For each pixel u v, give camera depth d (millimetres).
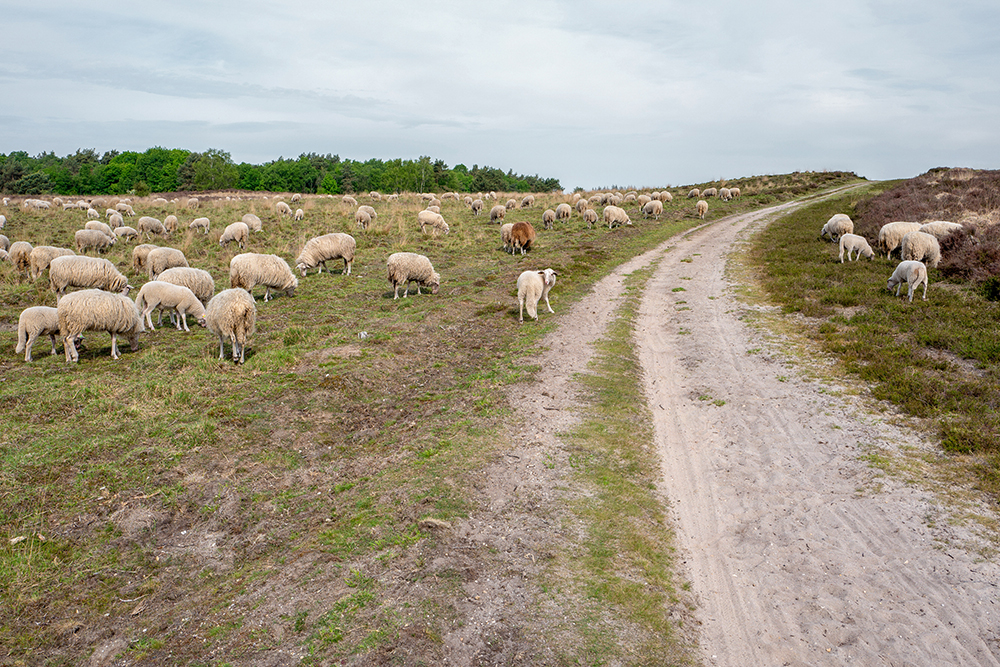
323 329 15914
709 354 15648
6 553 7191
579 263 26188
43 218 32625
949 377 12508
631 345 16406
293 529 8070
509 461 9805
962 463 9633
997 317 15469
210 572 7266
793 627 6723
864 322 16391
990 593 6996
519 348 15617
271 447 10023
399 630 6184
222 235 26562
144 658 5922
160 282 15289
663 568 7637
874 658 6234
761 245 30047
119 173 113875
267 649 5977
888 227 23922
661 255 29516
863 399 12141
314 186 117188
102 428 10078
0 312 16266
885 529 8320
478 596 6781
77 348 14195
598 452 10367
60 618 6410
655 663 6055
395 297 19438
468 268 24609
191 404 11211
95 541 7590
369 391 12477
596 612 6680
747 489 9602
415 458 9812
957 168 48531
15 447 9297
